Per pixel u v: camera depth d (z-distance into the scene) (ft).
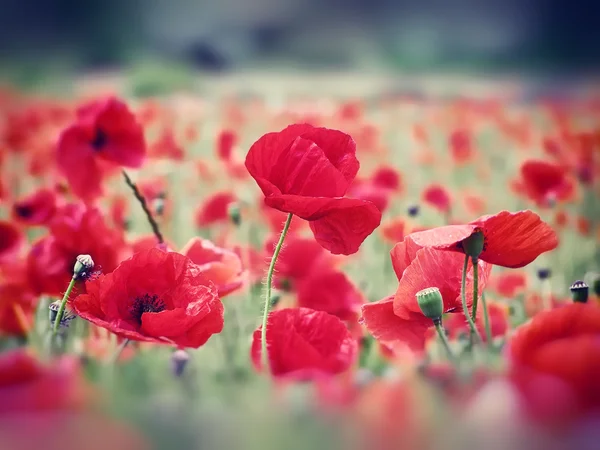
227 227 4.78
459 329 2.88
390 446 1.56
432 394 1.65
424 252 2.43
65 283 2.94
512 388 1.65
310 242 3.36
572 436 1.56
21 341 2.80
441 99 24.98
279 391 1.68
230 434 1.56
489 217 2.28
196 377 1.81
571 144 8.43
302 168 2.41
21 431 1.46
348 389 1.69
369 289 3.93
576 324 1.94
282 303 3.34
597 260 4.98
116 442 1.50
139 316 2.34
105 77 38.52
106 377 1.85
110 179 5.47
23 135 7.98
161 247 2.72
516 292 3.57
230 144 6.22
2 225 3.49
